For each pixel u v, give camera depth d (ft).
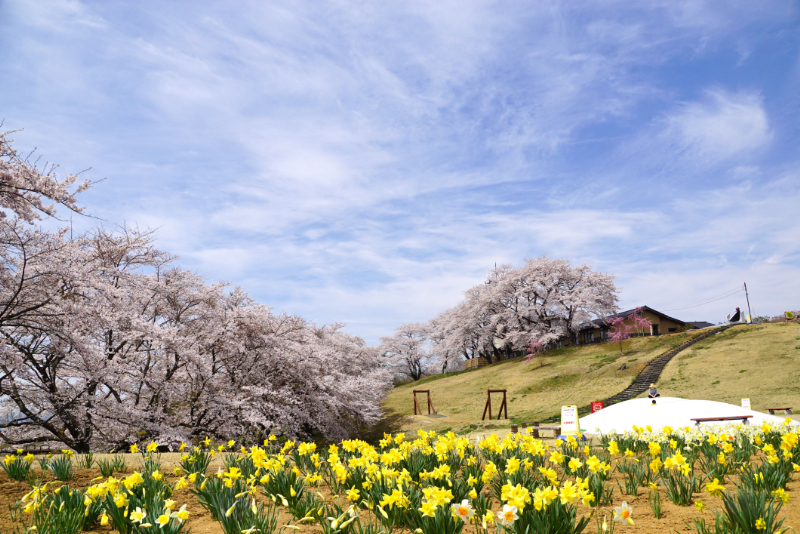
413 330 249.14
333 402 79.66
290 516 14.06
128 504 12.44
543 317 189.47
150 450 23.91
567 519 10.89
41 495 14.28
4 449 44.50
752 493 11.60
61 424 49.01
